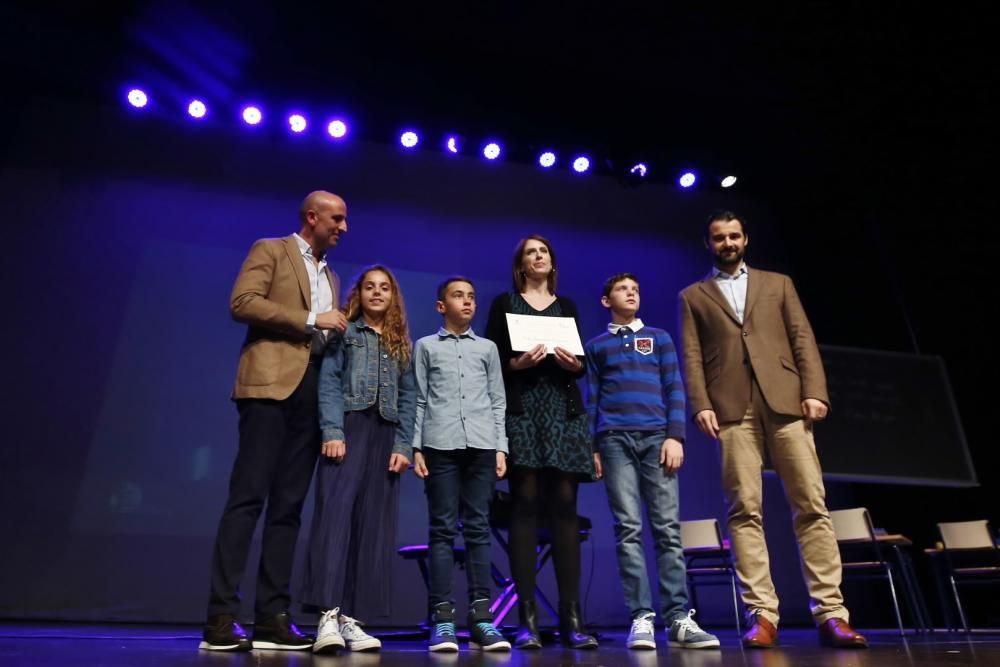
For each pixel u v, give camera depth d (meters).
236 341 4.11
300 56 4.39
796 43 4.31
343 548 1.88
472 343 2.38
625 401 2.46
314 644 1.77
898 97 4.21
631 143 4.87
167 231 4.20
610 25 4.34
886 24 3.99
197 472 3.82
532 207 4.85
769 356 2.37
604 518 4.22
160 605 3.57
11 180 4.05
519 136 4.77
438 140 4.71
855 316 4.60
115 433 3.77
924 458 3.91
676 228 5.07
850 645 2.03
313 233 2.24
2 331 3.79
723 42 4.39
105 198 4.16
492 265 4.64
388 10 4.21
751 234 5.18
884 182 4.38
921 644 2.24
